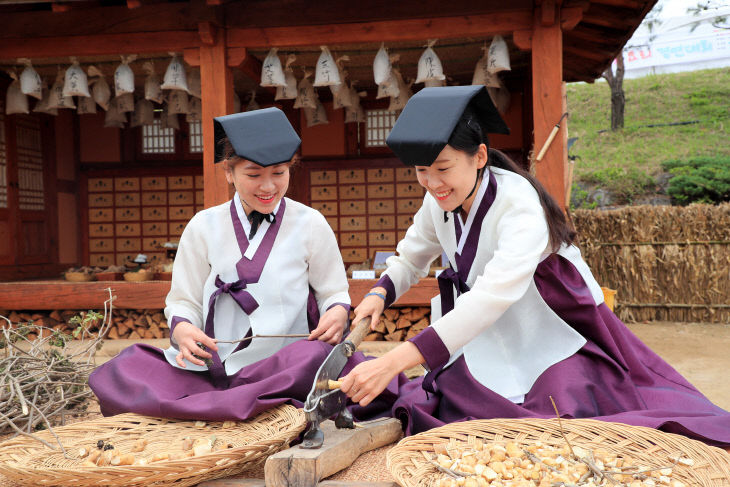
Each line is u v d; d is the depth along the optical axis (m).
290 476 1.79
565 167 5.55
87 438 2.18
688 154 18.33
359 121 8.30
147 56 6.86
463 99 2.06
